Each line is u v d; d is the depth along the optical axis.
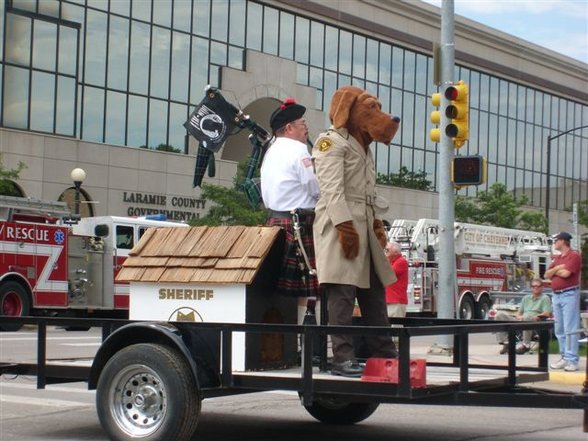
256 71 62.12
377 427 12.69
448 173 23.67
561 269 19.42
